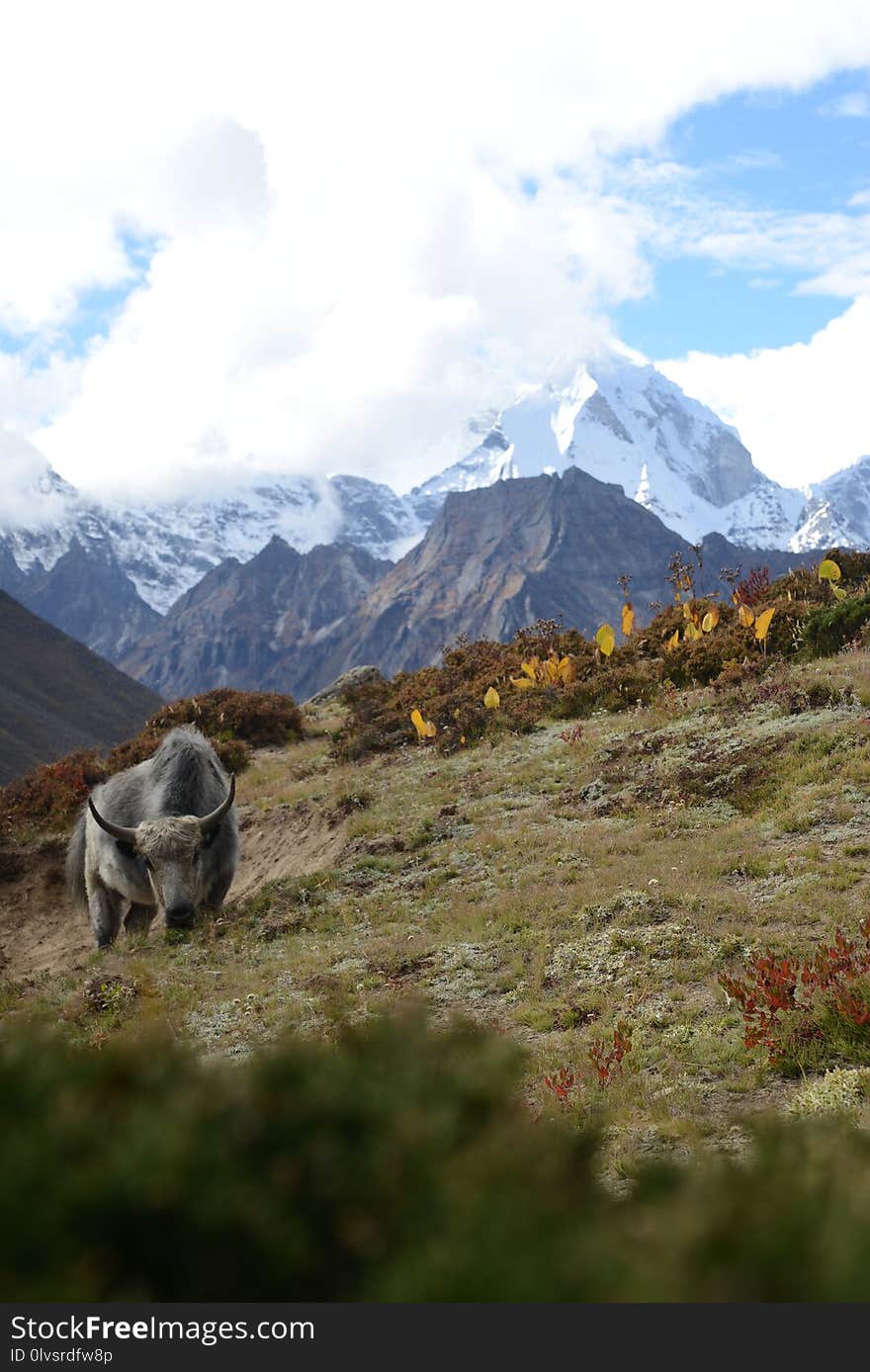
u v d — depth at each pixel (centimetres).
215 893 1481
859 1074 693
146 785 1473
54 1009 1132
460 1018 269
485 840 1545
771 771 1529
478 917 1239
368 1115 215
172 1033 970
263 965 1227
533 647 2716
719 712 1859
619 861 1348
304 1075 226
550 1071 804
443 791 1861
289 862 1808
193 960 1283
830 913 1051
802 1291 166
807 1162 221
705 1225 178
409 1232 182
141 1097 210
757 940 1016
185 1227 178
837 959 855
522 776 1819
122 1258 176
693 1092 736
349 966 1160
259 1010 1046
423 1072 236
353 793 1930
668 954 1031
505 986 1040
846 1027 775
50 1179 177
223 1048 952
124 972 1238
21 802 2347
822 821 1327
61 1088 207
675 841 1385
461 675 2659
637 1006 925
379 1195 191
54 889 1952
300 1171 195
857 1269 167
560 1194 192
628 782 1667
